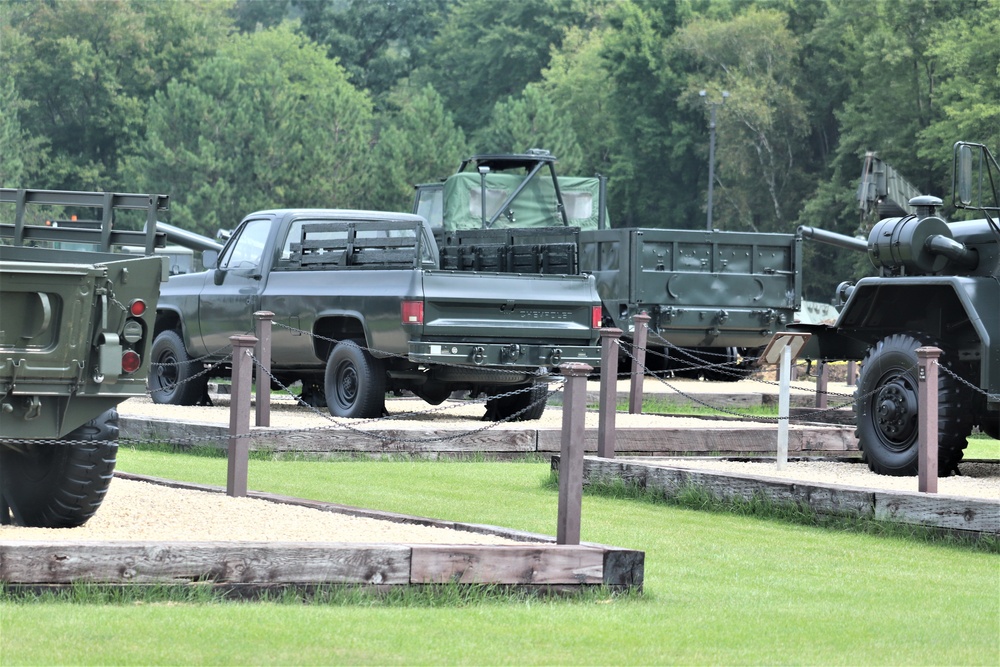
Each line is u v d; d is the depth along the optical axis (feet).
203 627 68.80
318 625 70.59
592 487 133.28
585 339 174.50
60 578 73.51
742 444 156.87
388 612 74.69
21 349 84.99
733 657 68.13
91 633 66.69
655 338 249.75
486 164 278.05
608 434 136.67
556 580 81.20
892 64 634.02
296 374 195.11
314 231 182.70
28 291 84.58
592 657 66.90
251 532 89.76
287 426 157.48
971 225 135.64
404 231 187.62
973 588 89.25
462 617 74.49
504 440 159.33
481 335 168.14
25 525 95.30
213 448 153.38
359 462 151.43
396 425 161.48
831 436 160.35
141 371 89.04
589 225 279.28
